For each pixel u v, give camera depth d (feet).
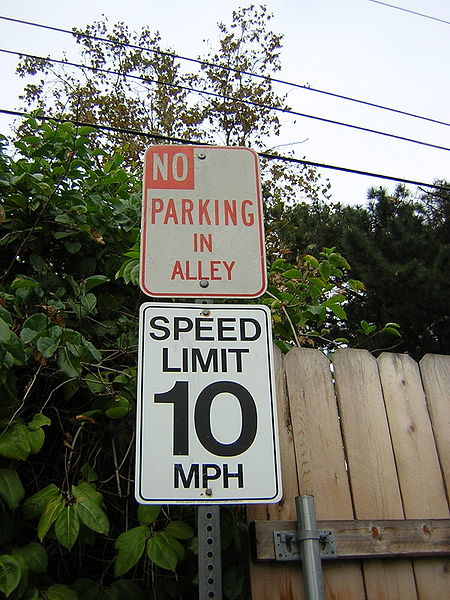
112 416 6.54
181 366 5.51
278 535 5.90
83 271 8.32
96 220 8.50
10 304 7.27
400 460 6.79
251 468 5.17
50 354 6.40
